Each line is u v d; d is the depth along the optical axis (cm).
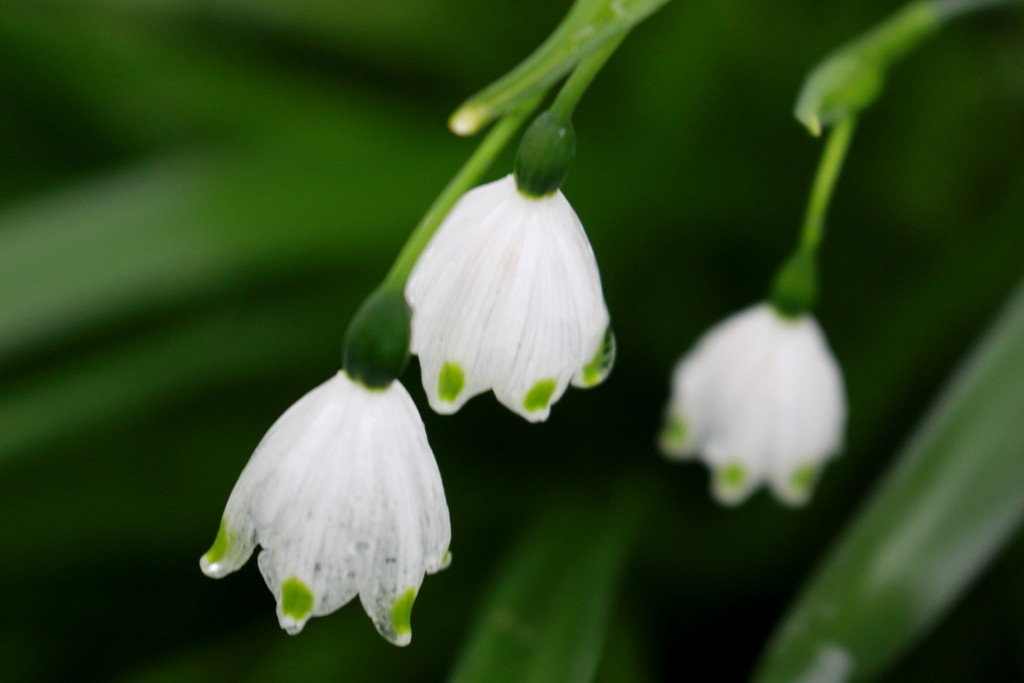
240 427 42
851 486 41
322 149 39
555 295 28
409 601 28
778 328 33
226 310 40
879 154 45
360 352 28
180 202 36
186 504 41
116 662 41
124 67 41
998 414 32
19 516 39
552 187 28
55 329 35
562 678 32
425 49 43
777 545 42
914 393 40
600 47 27
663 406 45
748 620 42
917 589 32
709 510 42
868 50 32
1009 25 45
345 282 40
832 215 45
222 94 41
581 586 34
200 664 39
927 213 45
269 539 28
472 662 33
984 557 31
